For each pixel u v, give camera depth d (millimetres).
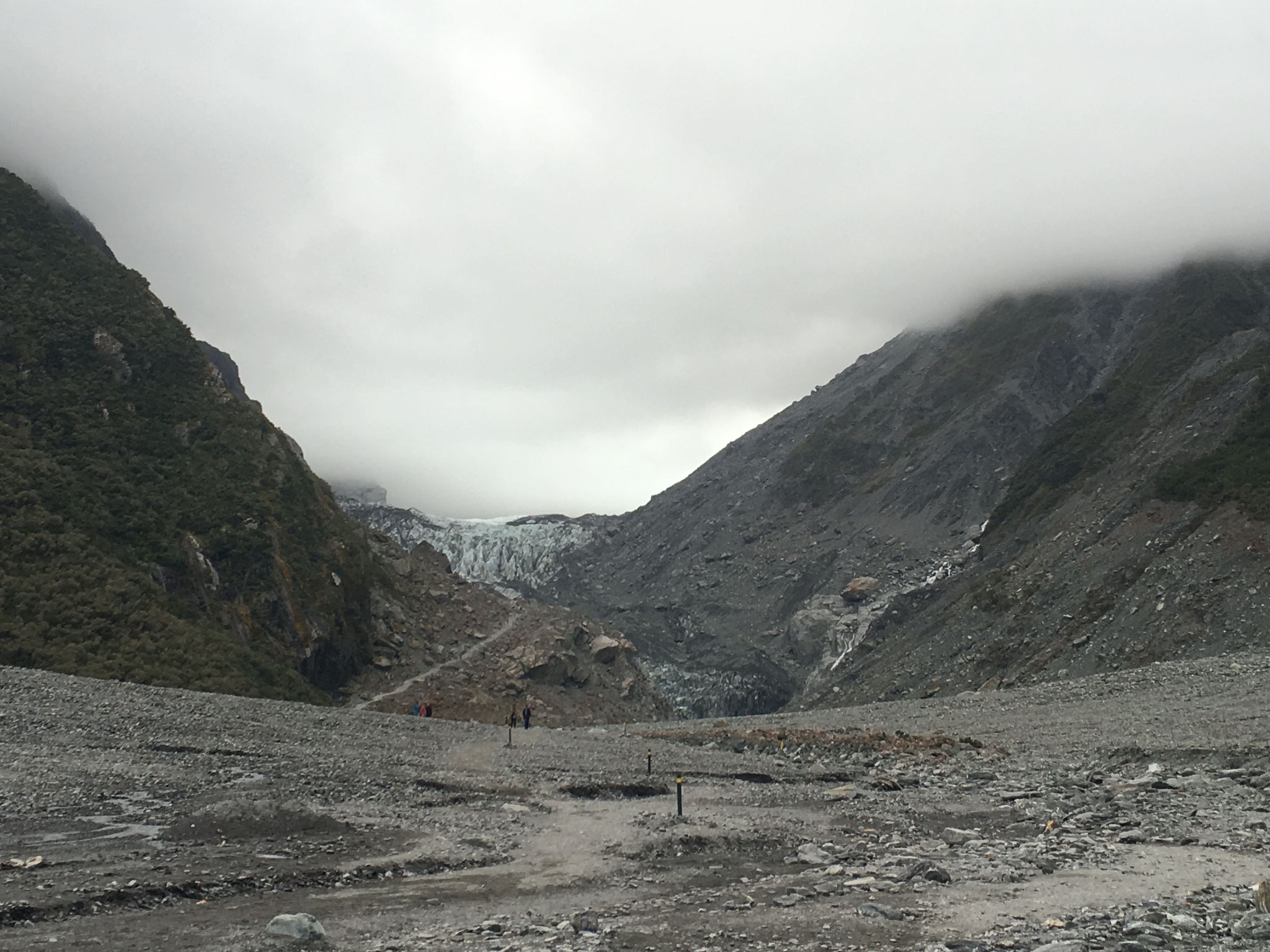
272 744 29203
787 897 12500
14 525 61406
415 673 81625
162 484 75938
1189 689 40719
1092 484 124250
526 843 16906
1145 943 9953
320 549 81312
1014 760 31172
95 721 29250
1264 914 10781
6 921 10805
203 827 16297
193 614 64688
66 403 76938
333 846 15734
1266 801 20688
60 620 55562
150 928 10781
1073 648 74062
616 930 10930
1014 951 9812
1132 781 24203
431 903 12461
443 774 25531
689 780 26812
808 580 189125
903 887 13172
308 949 10086
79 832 15938
